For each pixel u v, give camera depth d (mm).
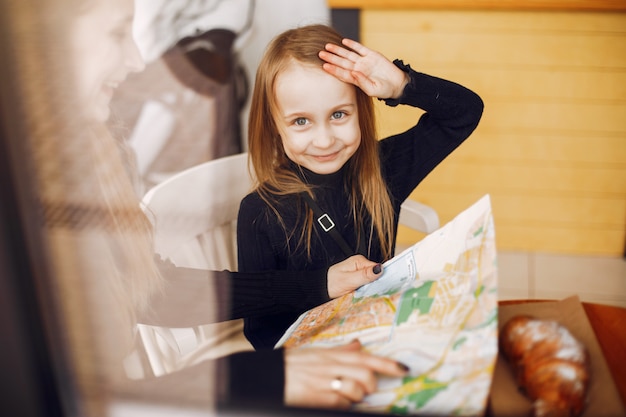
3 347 476
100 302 559
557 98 1727
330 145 852
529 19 1625
